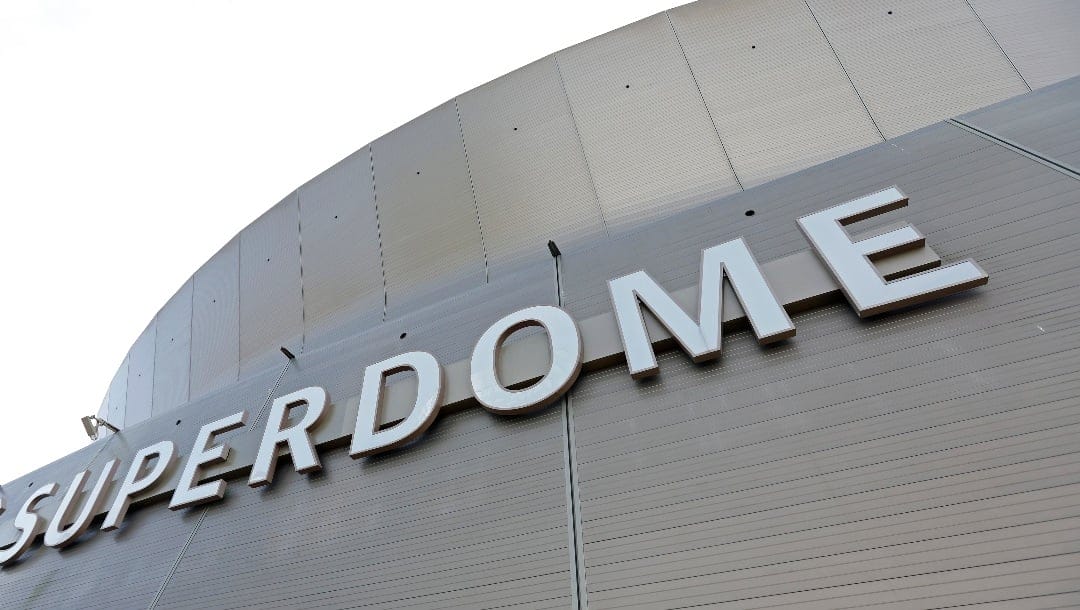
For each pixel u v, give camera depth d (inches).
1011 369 228.1
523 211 531.5
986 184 305.9
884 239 292.2
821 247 302.8
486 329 395.2
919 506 205.9
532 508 277.4
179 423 526.9
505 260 510.9
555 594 239.1
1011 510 192.9
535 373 333.4
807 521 218.4
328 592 296.2
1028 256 262.2
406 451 342.0
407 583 278.1
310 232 644.1
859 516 211.9
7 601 431.2
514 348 353.1
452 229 554.3
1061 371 218.7
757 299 296.5
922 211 312.0
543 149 554.9
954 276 260.8
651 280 338.6
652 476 261.6
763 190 387.9
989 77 476.7
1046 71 470.6
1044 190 284.4
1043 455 200.7
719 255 327.0
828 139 484.4
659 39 569.3
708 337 292.2
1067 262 250.8
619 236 422.3
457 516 294.2
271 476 374.0
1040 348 228.5
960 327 250.7
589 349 327.9
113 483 474.0
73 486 484.7
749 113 512.7
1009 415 215.8
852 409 244.8
